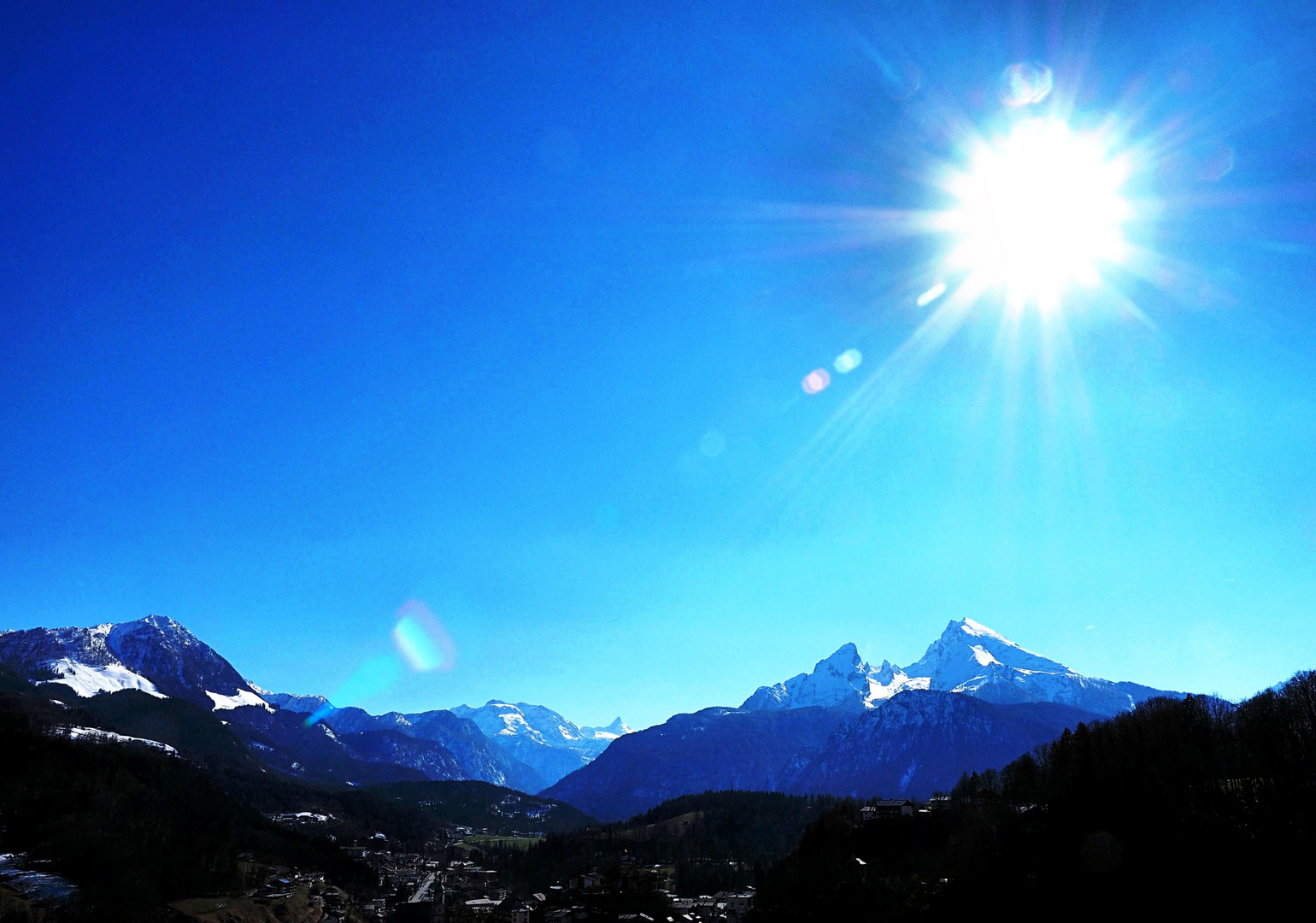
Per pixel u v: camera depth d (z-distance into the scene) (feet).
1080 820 655.35
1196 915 510.99
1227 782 633.20
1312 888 487.61
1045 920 574.15
